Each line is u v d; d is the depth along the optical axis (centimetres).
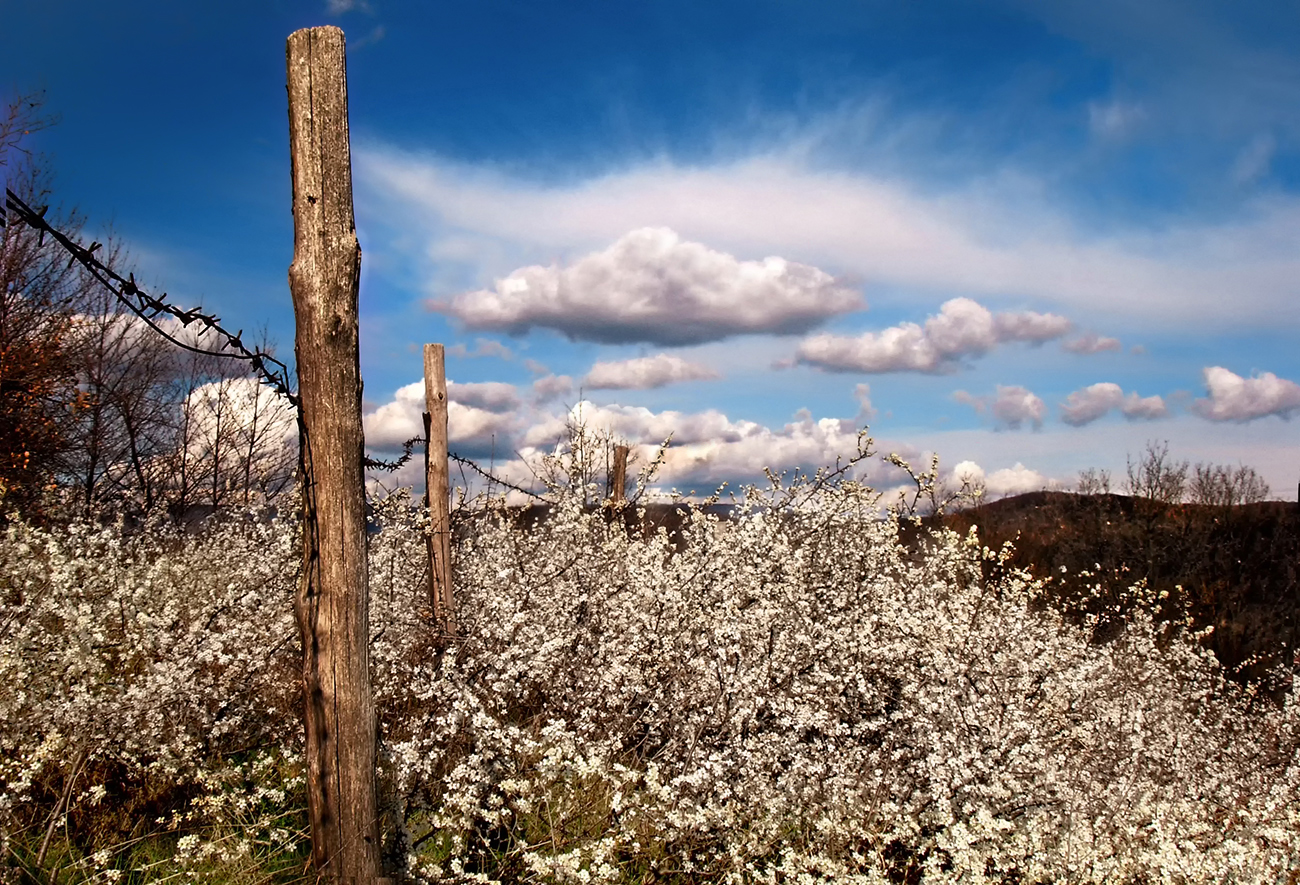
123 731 425
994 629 608
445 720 434
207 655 475
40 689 444
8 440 1298
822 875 442
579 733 498
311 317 345
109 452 1508
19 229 1391
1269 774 657
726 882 427
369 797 351
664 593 565
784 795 457
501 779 429
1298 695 742
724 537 628
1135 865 475
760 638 547
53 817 372
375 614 555
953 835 440
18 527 662
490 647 520
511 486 736
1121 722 598
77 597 541
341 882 342
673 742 506
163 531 923
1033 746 496
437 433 605
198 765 457
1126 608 1034
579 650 563
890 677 603
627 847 432
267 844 398
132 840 377
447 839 438
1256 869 484
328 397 346
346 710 346
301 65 345
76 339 1485
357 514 352
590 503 802
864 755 494
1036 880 445
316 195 346
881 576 672
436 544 589
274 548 611
